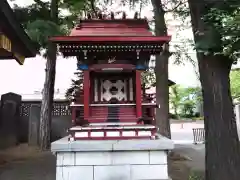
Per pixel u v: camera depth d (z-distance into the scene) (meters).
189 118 30.70
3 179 7.46
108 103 6.35
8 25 7.07
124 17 6.55
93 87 6.46
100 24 6.19
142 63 6.20
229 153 5.34
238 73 19.72
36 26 9.66
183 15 12.07
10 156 11.12
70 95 11.63
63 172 5.45
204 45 5.05
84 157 5.50
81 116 6.23
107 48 5.84
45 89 13.44
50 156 11.12
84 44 5.71
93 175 5.47
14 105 14.66
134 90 6.46
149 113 6.36
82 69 6.14
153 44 5.80
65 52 5.96
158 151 5.57
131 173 5.50
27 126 15.33
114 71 6.30
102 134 5.84
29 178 7.50
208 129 5.62
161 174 5.51
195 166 9.22
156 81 10.89
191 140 17.16
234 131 5.48
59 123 15.52
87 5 12.66
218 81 5.57
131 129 5.83
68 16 13.05
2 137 13.28
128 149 5.48
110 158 5.52
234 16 4.79
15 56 8.99
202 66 5.79
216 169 5.35
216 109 5.52
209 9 5.32
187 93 29.95
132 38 5.65
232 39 4.73
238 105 14.32
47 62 13.57
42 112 13.23
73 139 5.79
